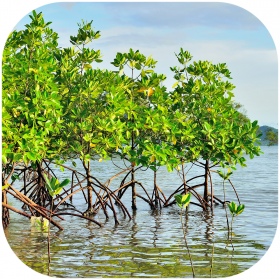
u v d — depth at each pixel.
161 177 28.61
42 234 13.19
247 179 26.78
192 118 16.52
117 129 14.34
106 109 14.39
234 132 15.45
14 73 13.09
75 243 12.34
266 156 46.03
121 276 9.81
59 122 13.50
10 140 12.39
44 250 11.63
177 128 14.97
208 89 16.75
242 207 9.20
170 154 14.43
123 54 15.75
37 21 15.50
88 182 15.72
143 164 14.45
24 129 12.36
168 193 21.75
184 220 15.48
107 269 10.25
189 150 16.28
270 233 13.53
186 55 17.36
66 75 15.06
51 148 15.12
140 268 10.35
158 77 15.71
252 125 15.27
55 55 15.97
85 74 15.30
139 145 14.59
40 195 16.67
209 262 10.78
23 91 13.66
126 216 16.05
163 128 14.85
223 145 15.23
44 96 12.64
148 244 12.33
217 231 13.84
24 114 12.69
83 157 14.59
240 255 11.34
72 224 14.66
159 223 15.00
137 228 14.22
